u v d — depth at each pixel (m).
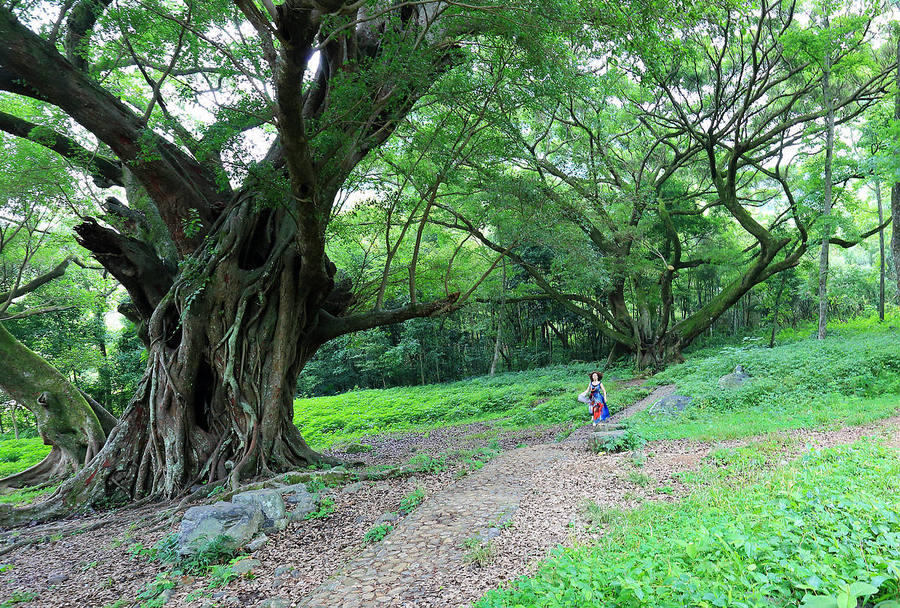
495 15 8.66
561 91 10.66
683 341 26.14
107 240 12.23
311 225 10.20
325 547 6.21
